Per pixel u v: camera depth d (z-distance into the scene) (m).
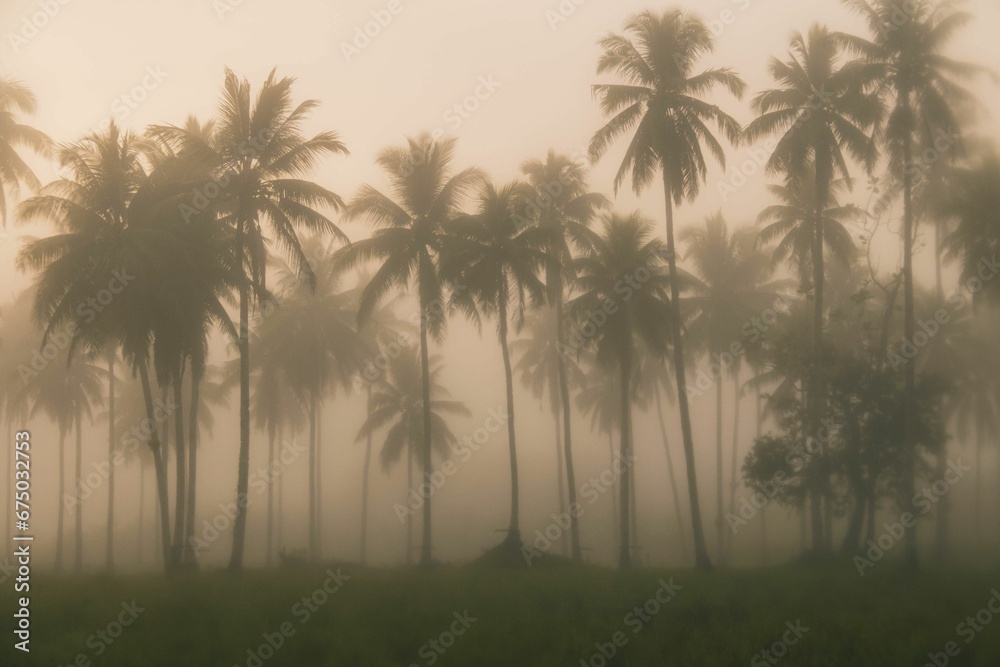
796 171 39.34
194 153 34.78
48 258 33.78
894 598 25.36
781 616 21.94
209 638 19.44
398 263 42.12
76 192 34.50
